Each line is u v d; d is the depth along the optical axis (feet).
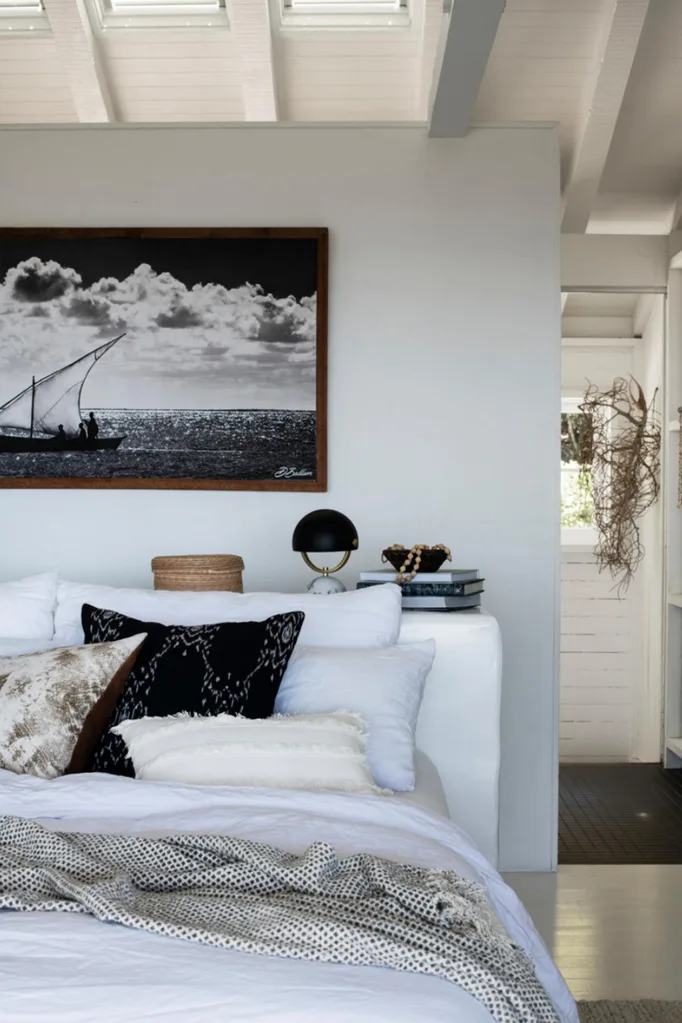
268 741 7.62
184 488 12.63
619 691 22.41
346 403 12.68
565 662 22.48
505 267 12.62
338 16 14.64
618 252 18.35
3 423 12.69
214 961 4.69
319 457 12.57
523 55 14.71
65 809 6.98
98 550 12.74
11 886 5.52
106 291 12.66
